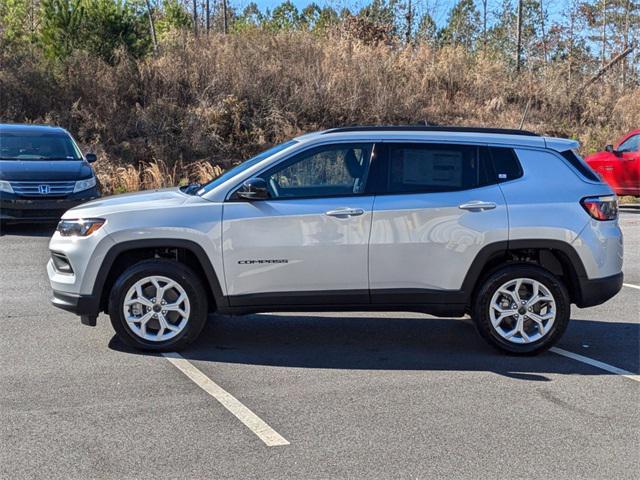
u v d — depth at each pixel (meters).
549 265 6.71
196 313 6.36
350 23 29.09
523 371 6.12
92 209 6.39
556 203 6.39
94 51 22.05
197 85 22.16
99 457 4.35
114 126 20.08
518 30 30.25
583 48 36.44
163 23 29.94
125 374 5.85
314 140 6.46
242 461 4.32
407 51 27.16
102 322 7.42
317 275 6.29
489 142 6.53
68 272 6.36
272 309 6.36
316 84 23.12
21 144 13.96
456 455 4.45
